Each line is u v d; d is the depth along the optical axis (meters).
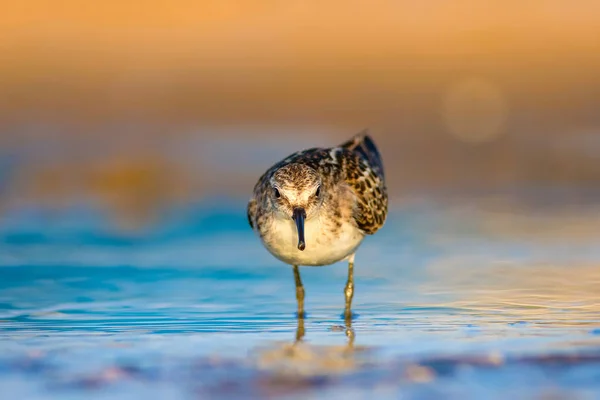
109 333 9.07
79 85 24.06
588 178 18.88
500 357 7.61
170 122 22.17
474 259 13.16
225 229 15.48
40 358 7.79
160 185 18.03
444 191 18.19
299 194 9.74
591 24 27.70
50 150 19.66
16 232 15.12
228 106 23.22
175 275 12.44
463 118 22.39
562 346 8.05
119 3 28.86
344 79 24.88
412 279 12.03
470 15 28.53
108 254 13.76
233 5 29.17
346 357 7.75
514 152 20.50
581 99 23.06
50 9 28.42
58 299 11.00
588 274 11.98
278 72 25.28
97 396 6.64
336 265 13.04
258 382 6.93
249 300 11.04
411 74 25.08
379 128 22.03
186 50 26.52
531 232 14.94
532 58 25.59
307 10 29.11
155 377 7.11
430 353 7.84
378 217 10.80
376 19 28.45
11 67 24.92
